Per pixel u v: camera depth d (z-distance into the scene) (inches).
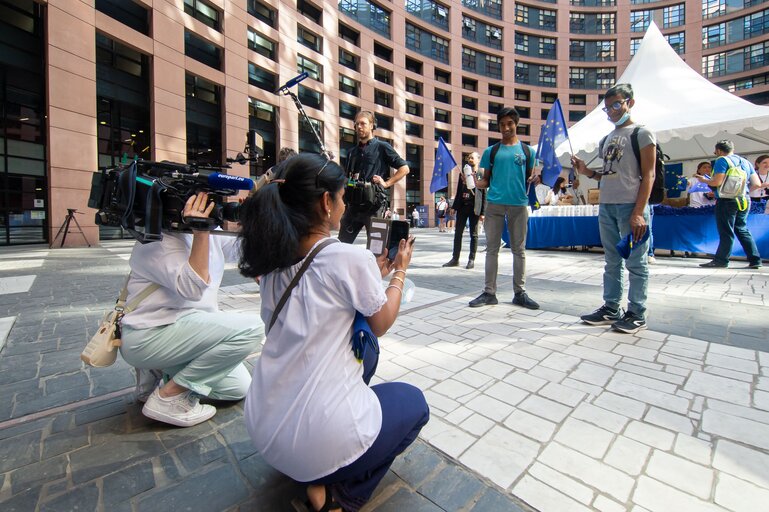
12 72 457.7
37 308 150.3
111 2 501.0
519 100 1509.6
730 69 1380.4
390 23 1180.5
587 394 78.0
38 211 488.7
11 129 460.4
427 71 1279.5
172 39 555.2
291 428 40.4
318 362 40.8
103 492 52.5
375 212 121.0
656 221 283.4
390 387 50.9
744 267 229.3
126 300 66.2
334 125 1000.2
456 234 253.4
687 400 74.7
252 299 167.3
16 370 92.3
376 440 44.1
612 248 121.1
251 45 777.6
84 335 117.7
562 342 108.7
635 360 94.7
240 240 43.9
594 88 1551.4
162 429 68.3
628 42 1523.1
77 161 427.2
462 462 58.1
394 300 47.1
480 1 1409.9
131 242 528.4
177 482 54.8
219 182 54.2
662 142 293.4
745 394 76.6
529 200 151.2
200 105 673.6
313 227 44.2
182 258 61.8
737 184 217.3
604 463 57.0
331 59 987.9
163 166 59.6
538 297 164.1
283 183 43.3
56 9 405.4
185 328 64.7
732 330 115.3
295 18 872.3
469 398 77.2
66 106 416.5
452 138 1349.7
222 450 62.4
